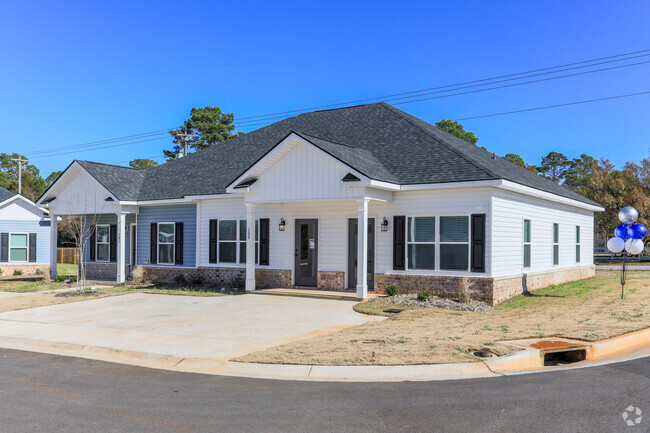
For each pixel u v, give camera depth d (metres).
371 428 5.78
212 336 11.14
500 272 15.92
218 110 50.41
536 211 19.03
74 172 22.86
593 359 9.17
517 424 5.82
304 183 16.78
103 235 24.30
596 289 19.42
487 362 8.40
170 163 25.25
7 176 63.28
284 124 24.25
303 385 7.61
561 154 74.75
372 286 17.61
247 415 6.28
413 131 19.42
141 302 16.48
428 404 6.60
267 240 19.41
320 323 12.59
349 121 22.05
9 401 6.94
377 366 8.30
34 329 12.30
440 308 14.59
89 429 5.83
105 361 9.41
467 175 15.59
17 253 31.02
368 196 15.82
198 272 20.98
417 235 16.53
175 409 6.54
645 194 42.56
